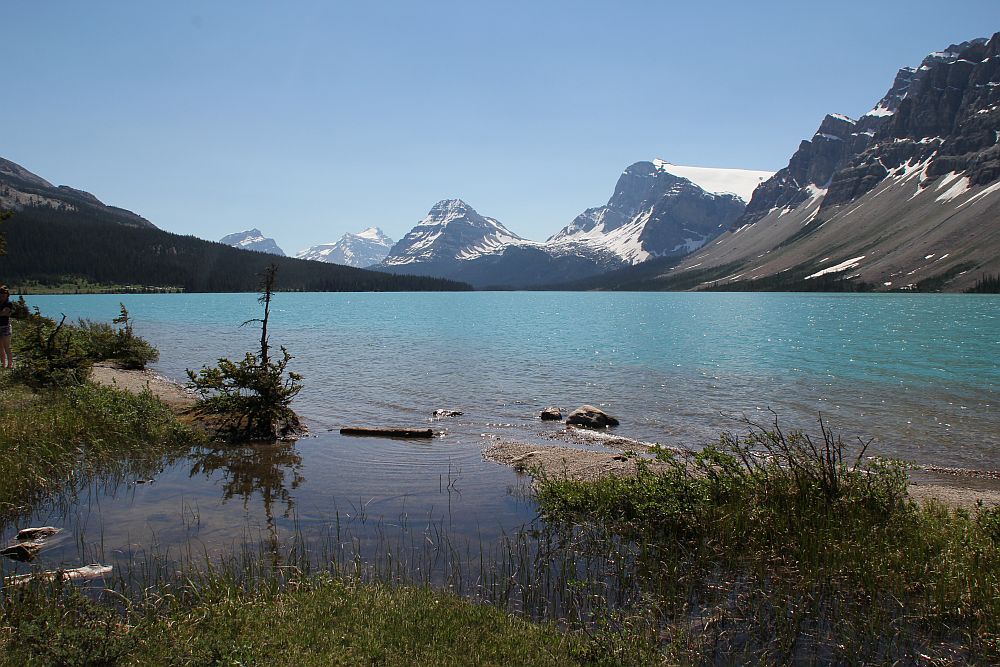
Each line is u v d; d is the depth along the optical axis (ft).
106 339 107.65
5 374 64.28
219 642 19.61
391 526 34.04
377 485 42.39
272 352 137.28
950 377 103.65
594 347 156.35
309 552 29.91
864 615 24.16
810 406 78.33
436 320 282.77
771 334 200.13
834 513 31.50
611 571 28.43
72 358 69.26
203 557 28.96
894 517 31.40
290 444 55.21
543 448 53.72
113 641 19.07
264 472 45.44
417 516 35.81
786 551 29.14
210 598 23.94
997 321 259.39
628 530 33.14
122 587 25.09
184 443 53.31
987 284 643.45
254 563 28.19
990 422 68.95
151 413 56.18
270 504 37.76
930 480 47.57
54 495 38.45
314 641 20.18
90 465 44.27
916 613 24.27
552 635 21.91
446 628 21.49
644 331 216.95
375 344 161.58
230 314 313.32
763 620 24.03
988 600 24.16
